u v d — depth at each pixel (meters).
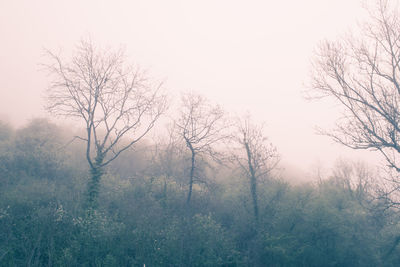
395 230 16.41
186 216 18.31
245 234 16.91
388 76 14.51
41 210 14.60
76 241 12.91
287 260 14.44
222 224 18.33
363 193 20.28
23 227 13.41
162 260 13.35
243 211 18.42
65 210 15.57
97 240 13.48
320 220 15.88
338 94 15.70
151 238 14.48
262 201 18.34
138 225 15.32
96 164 20.64
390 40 14.73
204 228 15.76
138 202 18.50
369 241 15.71
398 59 14.38
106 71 22.78
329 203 17.36
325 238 15.64
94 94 22.06
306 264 14.79
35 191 17.47
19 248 12.38
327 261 14.98
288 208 17.06
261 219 17.47
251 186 18.58
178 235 14.78
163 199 20.36
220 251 14.77
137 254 13.48
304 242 15.64
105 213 16.59
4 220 13.52
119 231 14.38
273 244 15.12
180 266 13.22
